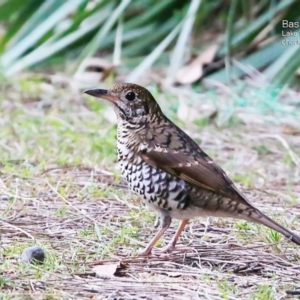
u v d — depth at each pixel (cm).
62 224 1054
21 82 1808
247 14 1942
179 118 1598
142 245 998
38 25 1939
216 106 1612
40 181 1215
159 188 944
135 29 1981
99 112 1620
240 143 1491
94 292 839
